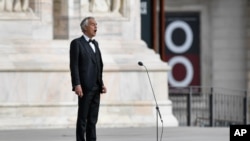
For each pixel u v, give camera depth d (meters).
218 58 73.06
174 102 61.69
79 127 34.41
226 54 73.12
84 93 34.34
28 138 39.88
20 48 45.03
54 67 44.62
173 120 46.22
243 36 73.31
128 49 46.66
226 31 73.06
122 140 39.03
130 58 46.09
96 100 34.72
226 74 73.19
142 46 47.19
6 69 44.06
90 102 34.56
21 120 44.09
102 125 44.94
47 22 45.84
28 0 46.03
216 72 72.94
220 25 73.00
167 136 40.97
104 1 47.34
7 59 44.41
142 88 45.91
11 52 44.78
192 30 72.31
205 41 72.44
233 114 59.72
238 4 73.12
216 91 72.00
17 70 44.25
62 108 44.62
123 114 45.53
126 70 45.72
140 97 45.91
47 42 45.62
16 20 45.50
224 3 73.00
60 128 44.16
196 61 72.31
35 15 45.81
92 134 34.72
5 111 44.00
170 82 71.75
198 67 72.25
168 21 72.06
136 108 45.66
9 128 43.81
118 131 43.00
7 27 45.41
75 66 34.28
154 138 39.88
